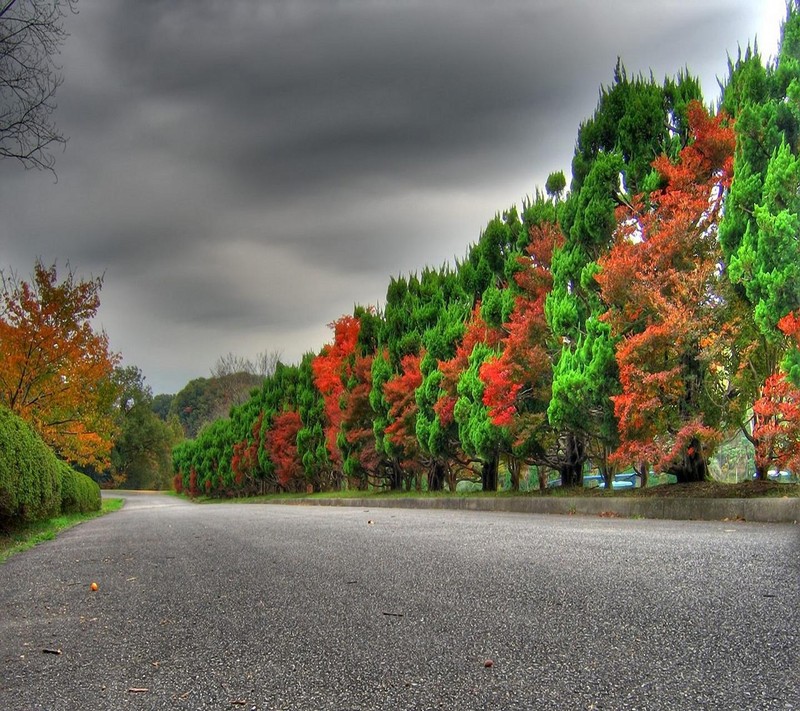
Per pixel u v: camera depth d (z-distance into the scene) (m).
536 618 3.86
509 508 18.02
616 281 13.08
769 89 11.20
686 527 9.34
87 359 22.66
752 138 11.14
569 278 16.69
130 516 22.95
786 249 9.84
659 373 12.34
